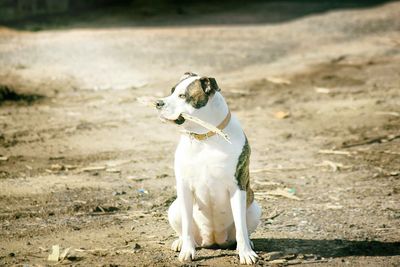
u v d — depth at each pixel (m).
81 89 17.77
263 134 13.57
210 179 6.66
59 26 28.31
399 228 8.09
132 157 11.96
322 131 13.70
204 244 7.26
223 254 7.11
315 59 21.59
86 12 32.59
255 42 24.50
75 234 8.02
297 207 8.99
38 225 8.38
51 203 9.33
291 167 11.16
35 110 15.75
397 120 14.33
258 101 16.50
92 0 33.81
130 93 17.27
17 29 27.50
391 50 22.88
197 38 25.06
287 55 22.39
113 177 10.71
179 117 6.53
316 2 34.56
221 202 6.79
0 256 7.27
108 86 18.02
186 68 20.14
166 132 13.79
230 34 26.06
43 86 18.00
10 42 23.91
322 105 15.95
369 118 14.60
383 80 18.42
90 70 19.75
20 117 15.12
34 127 14.27
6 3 31.36
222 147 6.61
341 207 8.96
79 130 14.02
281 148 12.48
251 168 11.16
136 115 15.19
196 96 6.54
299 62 21.19
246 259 6.74
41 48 22.78
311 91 17.44
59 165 11.37
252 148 12.52
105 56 21.58
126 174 10.87
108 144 12.91
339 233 7.89
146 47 23.06
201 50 22.81
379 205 9.05
